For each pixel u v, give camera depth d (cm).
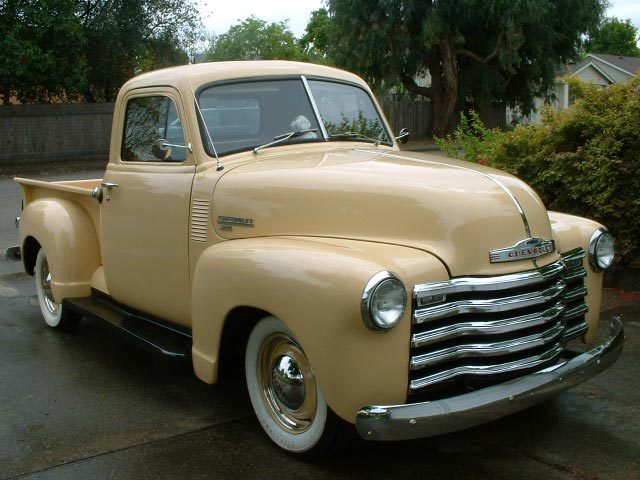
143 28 2347
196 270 374
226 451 355
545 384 312
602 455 346
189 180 406
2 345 526
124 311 480
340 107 462
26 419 395
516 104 3072
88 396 429
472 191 329
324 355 297
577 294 371
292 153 420
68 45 2064
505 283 311
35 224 541
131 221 450
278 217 362
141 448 359
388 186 337
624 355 476
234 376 405
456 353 307
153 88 441
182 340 420
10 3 1911
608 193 606
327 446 328
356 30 2727
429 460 344
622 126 615
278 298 315
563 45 2908
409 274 299
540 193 677
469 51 2820
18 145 2108
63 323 547
